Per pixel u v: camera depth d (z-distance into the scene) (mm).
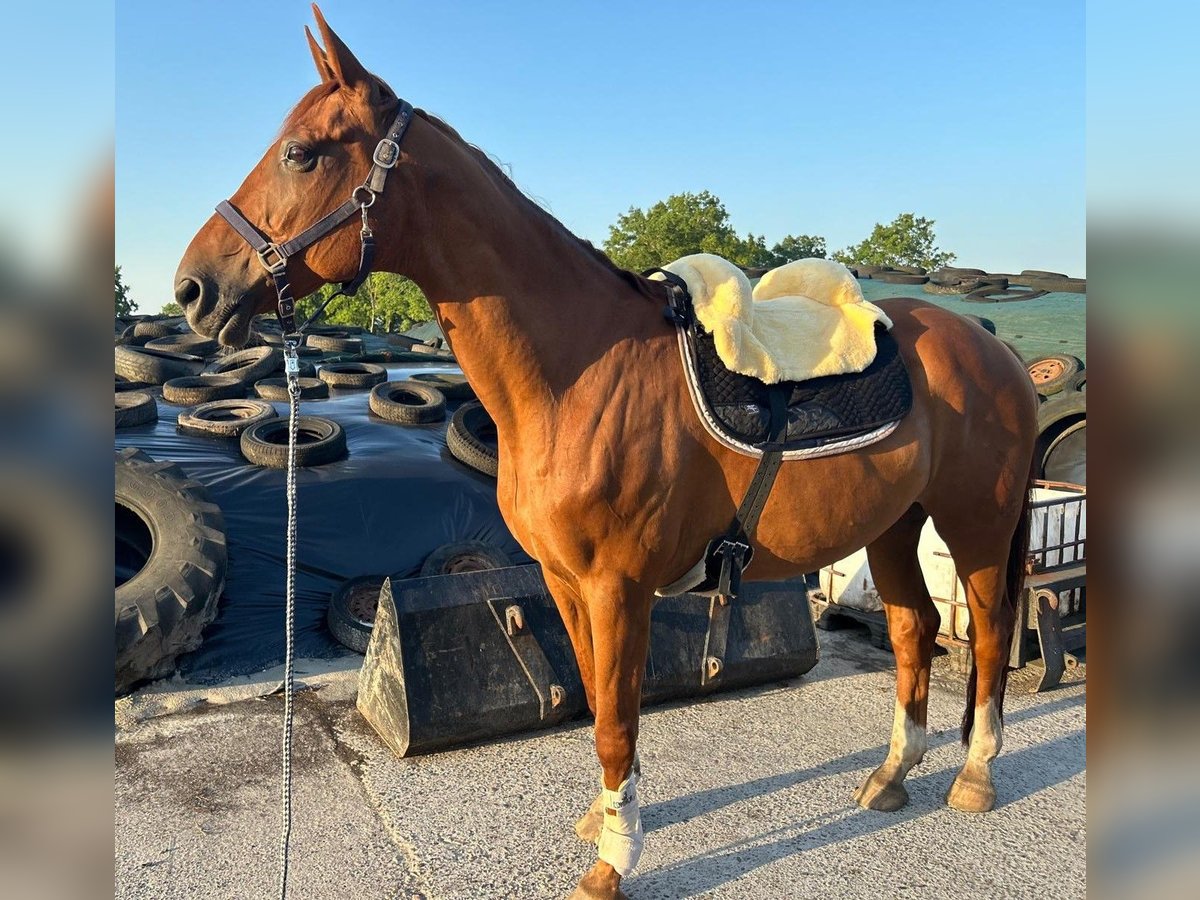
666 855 2537
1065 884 2404
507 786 2930
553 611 3424
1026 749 3295
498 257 2107
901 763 2855
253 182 1957
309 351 9516
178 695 3611
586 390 2150
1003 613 2863
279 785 2920
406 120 2010
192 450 5320
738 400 2250
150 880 2367
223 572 3992
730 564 2320
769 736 3387
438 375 7781
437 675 3129
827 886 2385
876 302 2998
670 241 41469
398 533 4852
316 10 1905
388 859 2492
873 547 2922
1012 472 2740
